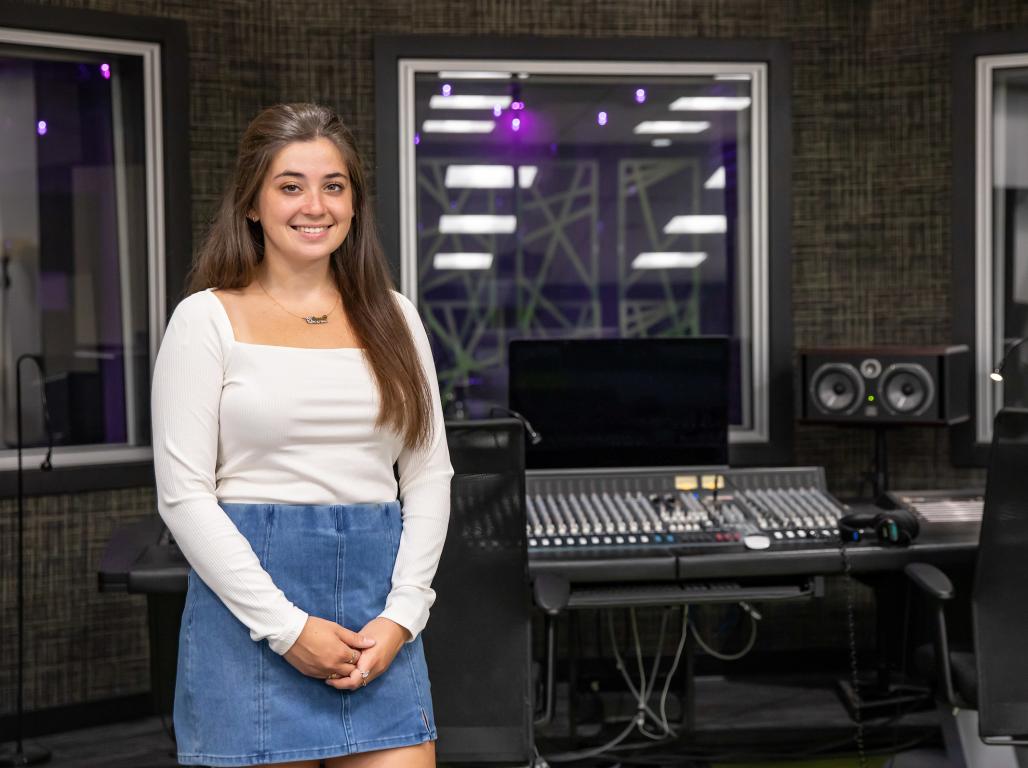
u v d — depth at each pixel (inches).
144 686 143.2
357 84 146.3
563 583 99.0
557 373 122.7
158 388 60.7
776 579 115.0
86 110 141.9
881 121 151.1
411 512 65.4
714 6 150.0
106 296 144.5
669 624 152.4
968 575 121.4
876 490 139.3
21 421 134.6
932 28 148.6
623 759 123.6
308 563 60.5
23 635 135.8
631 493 121.6
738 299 155.3
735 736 131.3
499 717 90.3
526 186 153.3
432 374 68.2
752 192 152.5
